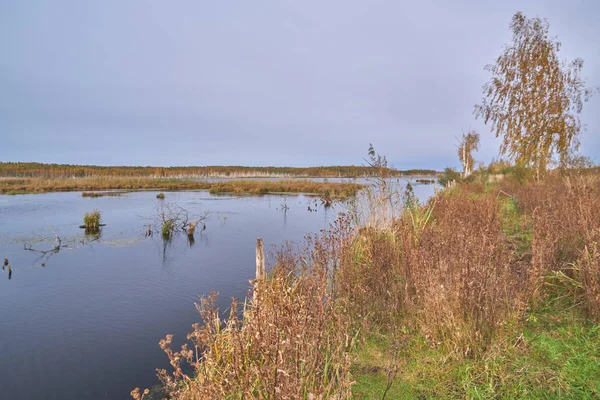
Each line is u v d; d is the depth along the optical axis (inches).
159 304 264.8
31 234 529.7
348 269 191.6
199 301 267.7
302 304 121.3
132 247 452.8
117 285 307.9
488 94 866.1
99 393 162.7
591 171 637.3
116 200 1019.9
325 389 101.7
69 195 1190.9
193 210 800.9
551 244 192.9
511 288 159.0
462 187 796.0
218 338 138.0
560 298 172.2
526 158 808.3
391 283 183.9
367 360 141.1
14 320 241.3
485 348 135.3
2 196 1130.7
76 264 374.3
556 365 123.0
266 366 98.4
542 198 370.0
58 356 193.8
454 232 214.8
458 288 147.3
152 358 192.9
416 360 137.2
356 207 270.1
